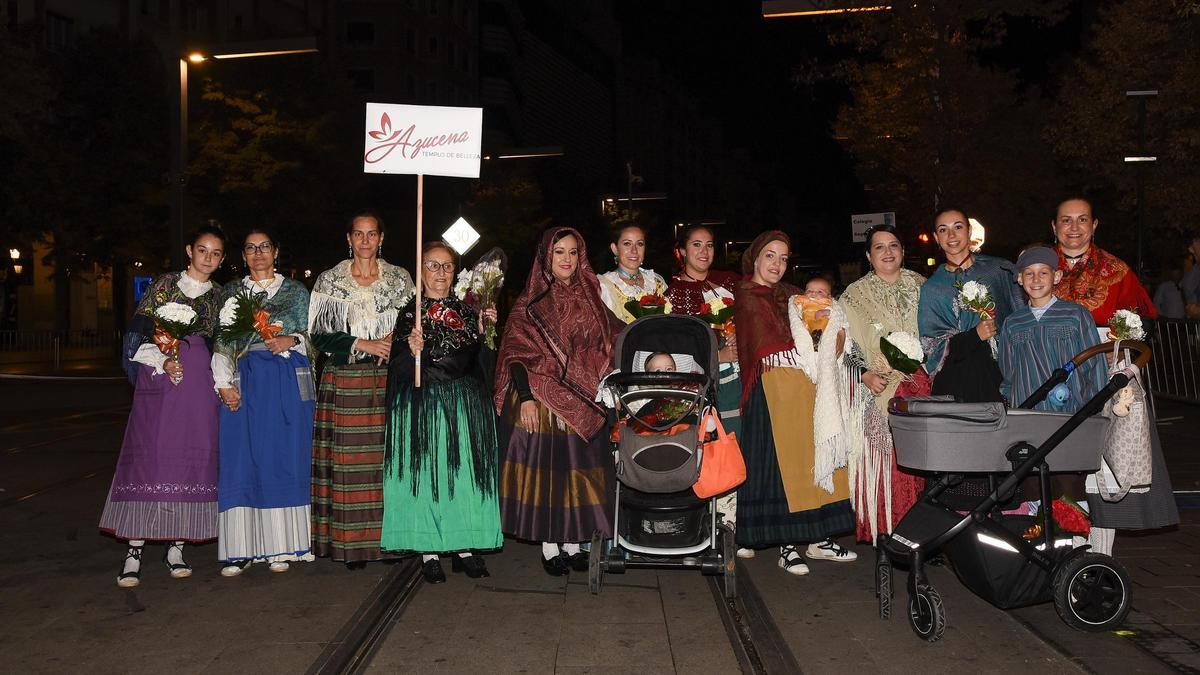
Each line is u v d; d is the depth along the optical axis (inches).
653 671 170.6
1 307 1412.4
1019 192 967.6
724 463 210.5
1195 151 852.0
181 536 221.8
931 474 204.8
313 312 232.8
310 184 1240.2
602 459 226.2
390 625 196.5
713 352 227.8
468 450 225.6
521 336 229.3
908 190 949.2
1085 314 207.6
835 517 235.6
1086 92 906.1
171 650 181.2
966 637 187.6
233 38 1251.8
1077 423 185.3
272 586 223.1
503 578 231.8
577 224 1957.4
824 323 229.0
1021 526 194.4
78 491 337.4
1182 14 796.6
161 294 226.7
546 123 4126.5
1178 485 329.1
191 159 1171.9
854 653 179.3
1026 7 745.0
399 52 2513.5
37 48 1098.7
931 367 229.5
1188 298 545.3
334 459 228.1
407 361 227.3
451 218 1520.7
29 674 169.8
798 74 856.3
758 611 204.2
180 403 223.6
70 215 1131.3
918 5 735.7
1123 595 185.9
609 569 216.4
